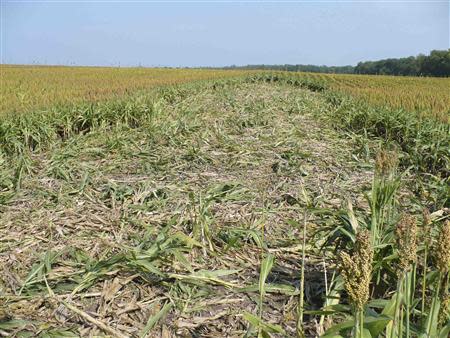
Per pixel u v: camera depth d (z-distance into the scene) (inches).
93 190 230.7
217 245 170.6
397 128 388.5
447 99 584.4
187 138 341.7
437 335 84.8
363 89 849.5
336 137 365.7
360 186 245.3
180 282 138.9
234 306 131.7
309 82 1114.7
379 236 133.6
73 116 388.5
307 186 241.3
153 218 194.2
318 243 168.6
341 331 97.7
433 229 162.2
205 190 229.3
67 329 119.9
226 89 784.9
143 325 122.4
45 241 173.9
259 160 289.0
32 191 229.0
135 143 323.6
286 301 134.6
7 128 316.8
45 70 1402.6
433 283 111.8
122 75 1193.4
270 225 190.1
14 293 137.4
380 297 134.0
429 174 264.7
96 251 164.4
